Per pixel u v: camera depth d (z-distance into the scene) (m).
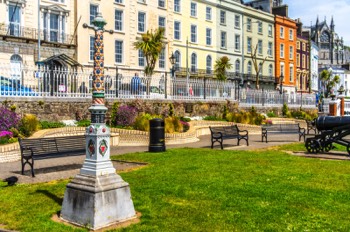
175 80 25.75
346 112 44.25
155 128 14.73
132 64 39.28
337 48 148.25
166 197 7.72
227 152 14.40
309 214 6.61
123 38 38.34
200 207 7.02
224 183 8.87
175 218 6.41
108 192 6.19
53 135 16.69
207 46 51.47
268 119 30.72
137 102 21.88
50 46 31.72
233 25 55.84
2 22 29.61
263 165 11.31
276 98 37.50
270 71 63.56
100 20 6.46
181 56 47.66
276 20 64.00
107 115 20.36
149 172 10.29
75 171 11.08
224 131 17.03
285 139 21.06
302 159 12.54
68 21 34.03
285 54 66.31
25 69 18.22
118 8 37.78
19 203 7.48
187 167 10.98
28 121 16.09
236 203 7.26
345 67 132.25
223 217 6.45
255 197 7.68
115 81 21.59
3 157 13.14
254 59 57.22
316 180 9.23
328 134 14.08
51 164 12.44
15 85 17.86
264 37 62.03
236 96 31.30
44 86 18.94
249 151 14.77
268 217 6.45
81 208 6.19
